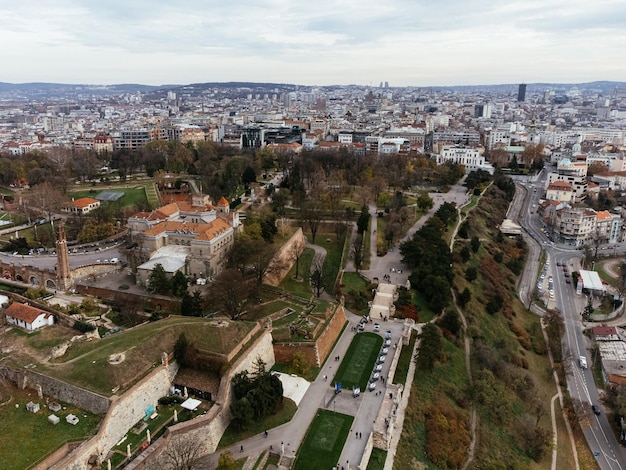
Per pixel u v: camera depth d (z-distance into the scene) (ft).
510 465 457.68
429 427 455.22
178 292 581.12
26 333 479.41
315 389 470.80
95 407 373.40
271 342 503.61
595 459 517.96
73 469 327.88
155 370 412.16
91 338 467.93
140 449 357.61
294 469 373.81
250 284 620.08
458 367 564.30
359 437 407.85
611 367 650.43
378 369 501.15
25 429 354.54
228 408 415.44
